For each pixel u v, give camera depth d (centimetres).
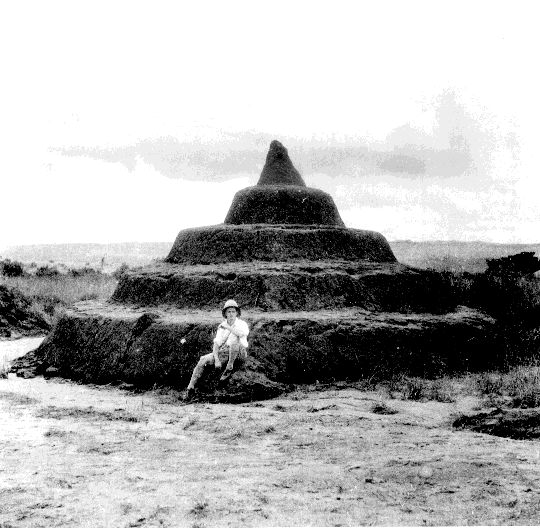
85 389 1299
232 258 1587
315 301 1425
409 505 554
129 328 1378
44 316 2803
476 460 677
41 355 1636
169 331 1298
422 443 769
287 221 1747
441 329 1455
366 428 855
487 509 541
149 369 1287
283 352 1230
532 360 1530
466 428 865
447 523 512
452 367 1414
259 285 1412
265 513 540
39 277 4222
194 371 1149
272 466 683
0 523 530
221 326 1149
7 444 804
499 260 2491
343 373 1272
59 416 988
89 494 599
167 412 1002
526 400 1037
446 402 1073
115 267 7200
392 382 1251
